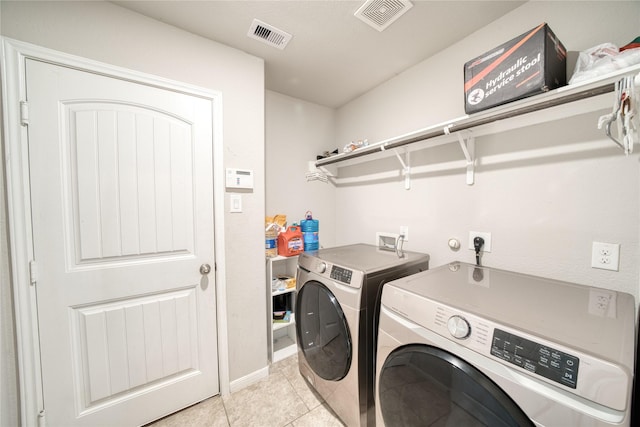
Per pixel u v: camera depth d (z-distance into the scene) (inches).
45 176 43.4
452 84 61.4
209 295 59.9
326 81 79.2
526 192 48.9
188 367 57.9
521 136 49.3
